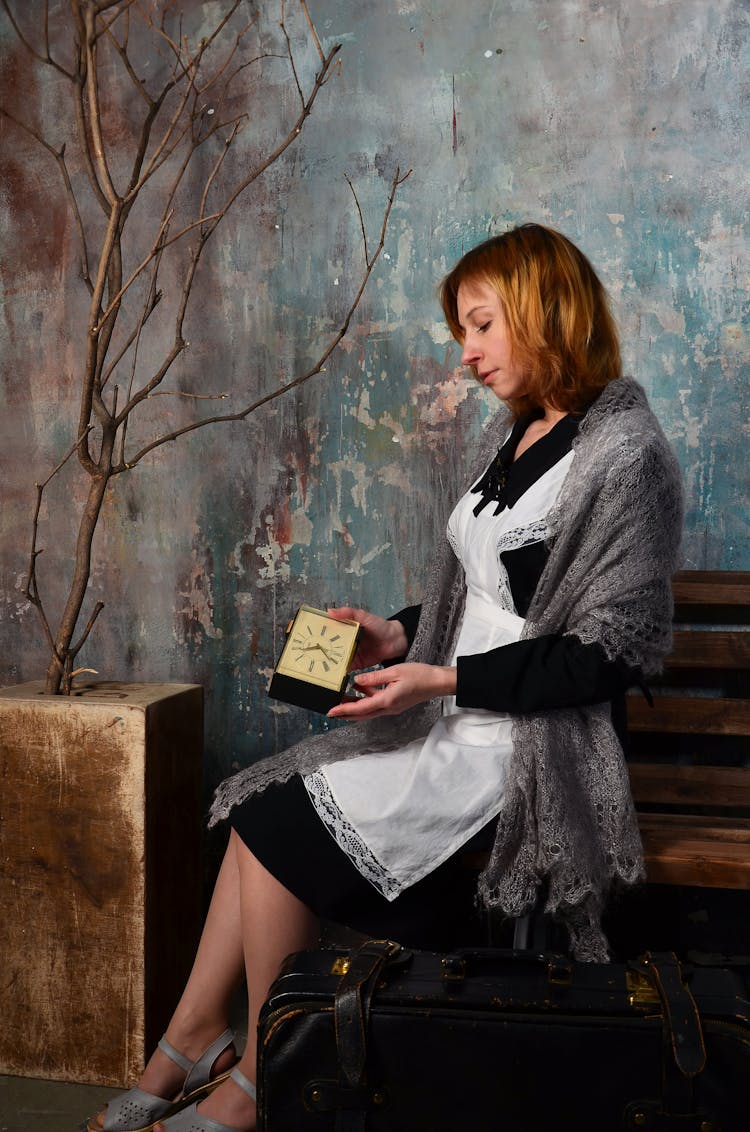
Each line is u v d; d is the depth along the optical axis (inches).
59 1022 78.7
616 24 95.7
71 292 106.7
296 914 64.2
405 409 101.5
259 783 66.8
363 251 101.3
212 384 104.8
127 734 77.1
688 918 94.3
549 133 97.4
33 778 78.5
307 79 101.7
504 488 69.5
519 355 68.4
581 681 61.1
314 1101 51.9
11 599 110.0
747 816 93.4
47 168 106.3
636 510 62.1
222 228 103.7
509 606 67.6
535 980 53.6
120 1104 66.7
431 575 75.8
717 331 95.1
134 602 107.8
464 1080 50.9
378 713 63.4
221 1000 67.8
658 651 62.5
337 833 62.3
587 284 68.7
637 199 96.0
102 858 77.6
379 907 63.9
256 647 105.8
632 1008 50.3
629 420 64.7
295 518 104.3
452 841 63.3
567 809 61.4
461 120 98.9
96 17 80.1
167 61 103.6
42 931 78.7
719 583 90.8
